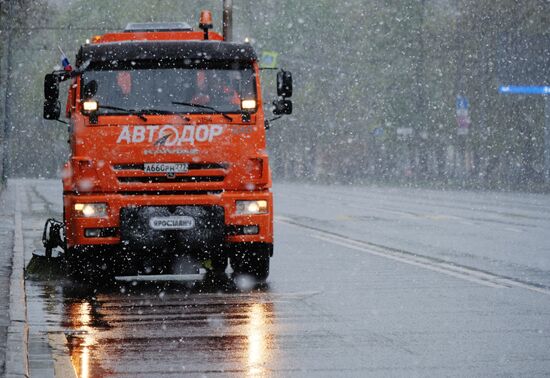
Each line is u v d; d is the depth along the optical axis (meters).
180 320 27.88
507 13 148.88
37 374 20.78
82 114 34.22
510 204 91.75
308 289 34.06
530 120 154.75
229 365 21.52
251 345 23.83
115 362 22.06
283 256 45.28
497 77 143.75
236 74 34.91
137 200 33.88
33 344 24.36
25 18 144.12
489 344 23.36
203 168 34.16
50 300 32.56
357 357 22.14
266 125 37.06
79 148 34.16
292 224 67.06
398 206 89.88
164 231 33.84
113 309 30.36
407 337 24.44
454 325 26.05
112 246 34.22
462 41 162.38
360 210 83.81
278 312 29.02
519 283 34.47
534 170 154.38
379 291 33.06
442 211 80.50
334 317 27.86
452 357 21.92
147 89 34.53
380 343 23.75
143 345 24.08
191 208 33.91
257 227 34.25
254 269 36.00
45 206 93.56
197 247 33.94
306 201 102.19
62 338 25.22
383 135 198.38
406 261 42.47
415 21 184.88
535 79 140.00
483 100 160.00
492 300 30.48
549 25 141.25
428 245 49.91
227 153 34.22
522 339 23.94
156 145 34.06
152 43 34.97
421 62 169.12
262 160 34.38
